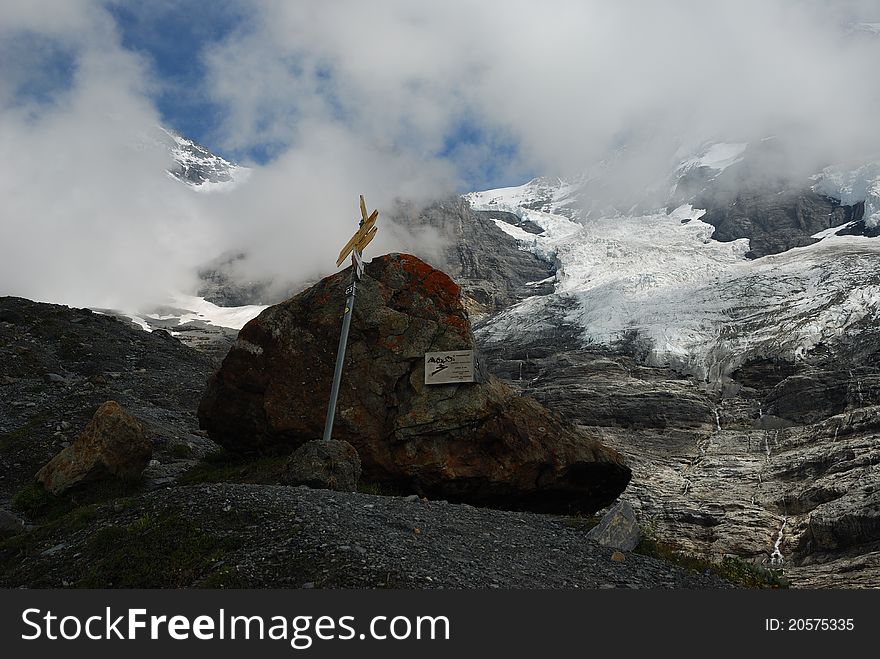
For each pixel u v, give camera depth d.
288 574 10.93
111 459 21.44
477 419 20.56
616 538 15.54
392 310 22.28
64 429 30.28
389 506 15.11
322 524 12.47
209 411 22.64
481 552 13.10
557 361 159.88
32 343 49.22
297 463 17.56
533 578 12.08
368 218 21.77
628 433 126.88
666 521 94.31
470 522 15.46
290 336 22.48
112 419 21.75
